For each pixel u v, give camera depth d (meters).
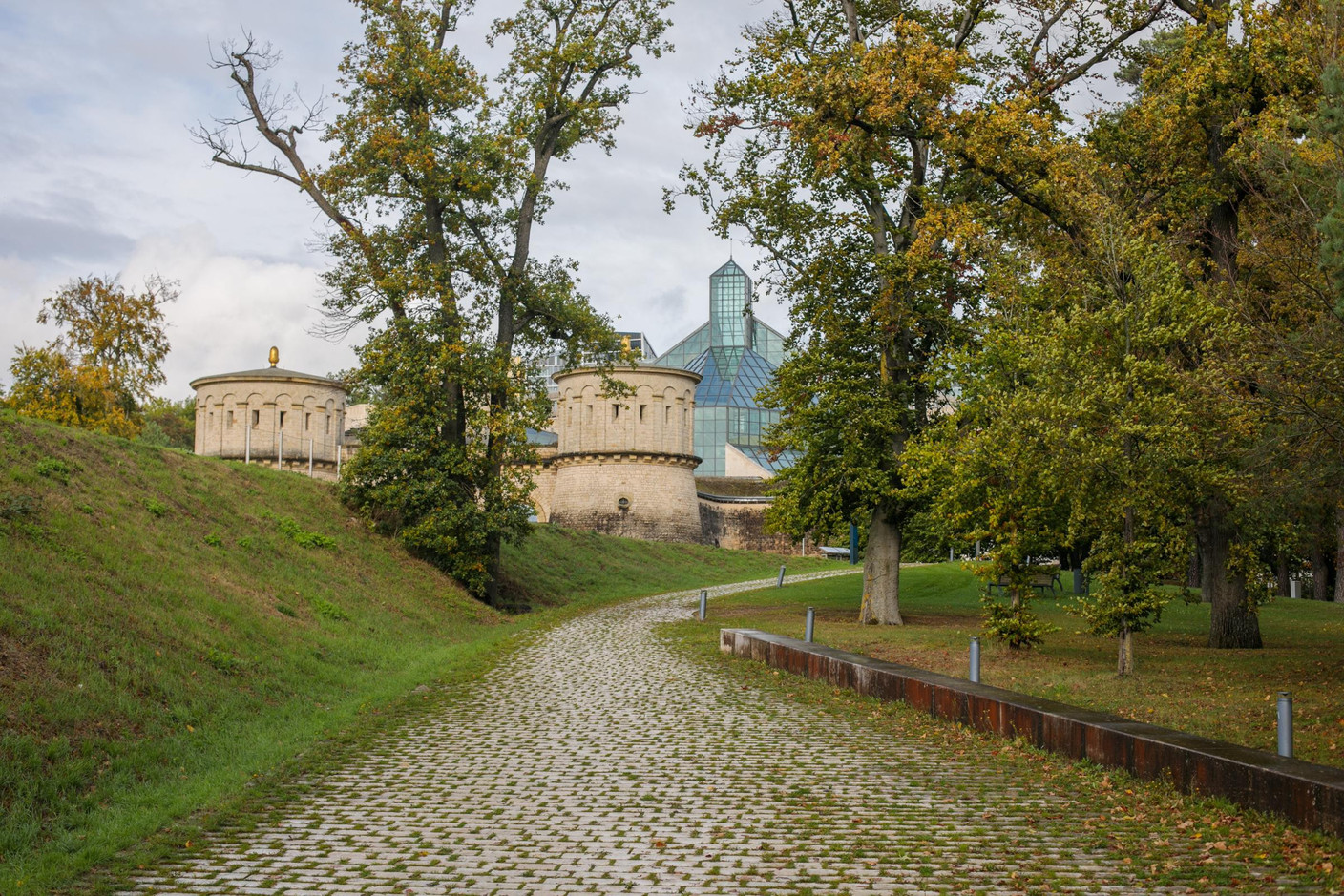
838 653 17.41
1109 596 16.58
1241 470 15.88
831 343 26.48
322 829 8.83
